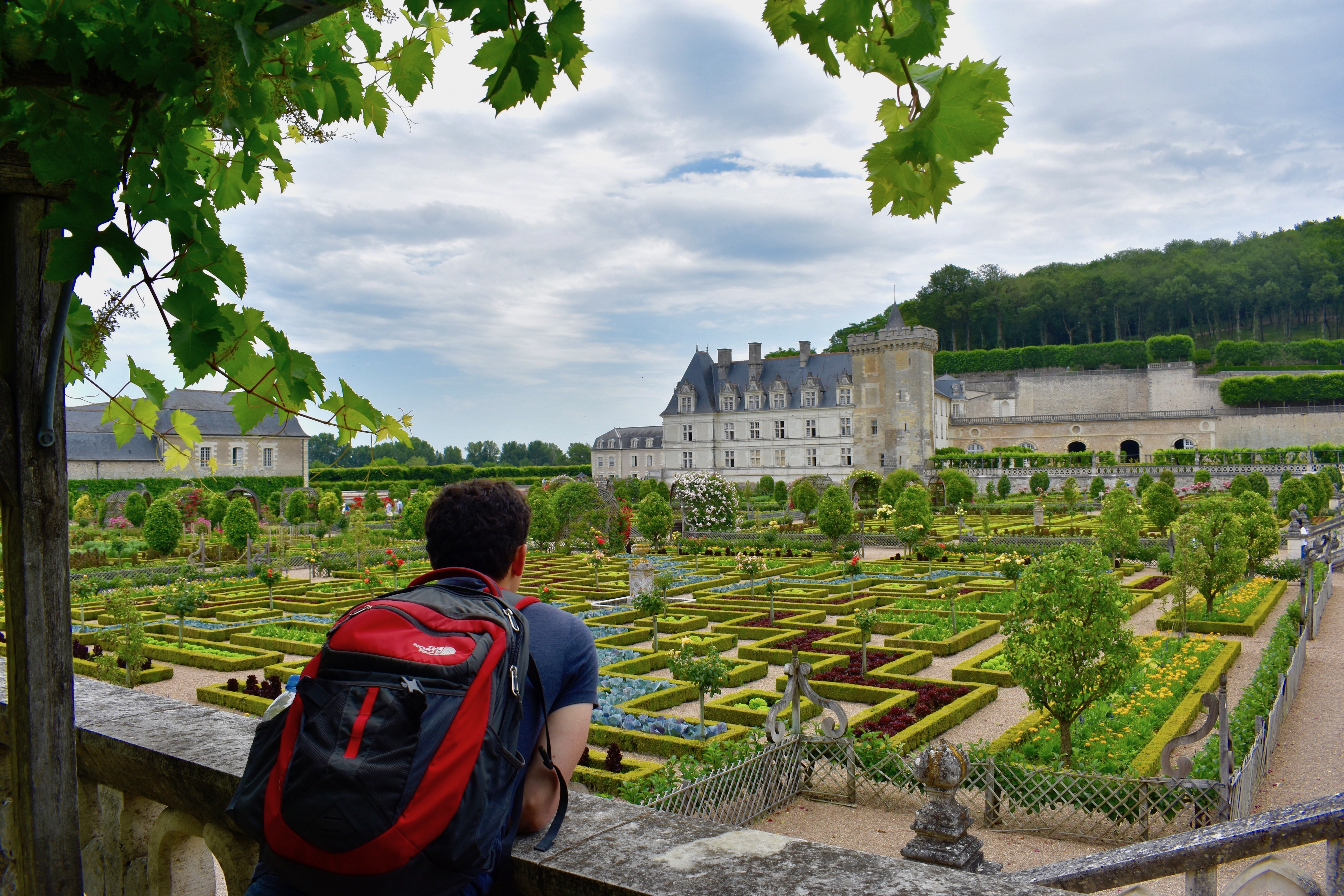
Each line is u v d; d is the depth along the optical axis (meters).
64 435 2.88
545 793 2.52
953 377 128.00
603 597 30.64
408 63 3.19
